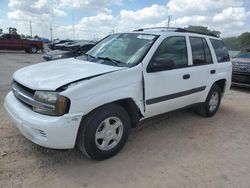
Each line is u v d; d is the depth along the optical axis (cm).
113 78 336
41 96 301
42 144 306
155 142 417
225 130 489
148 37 420
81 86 304
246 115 597
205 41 512
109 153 351
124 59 391
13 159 340
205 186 306
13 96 370
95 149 333
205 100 528
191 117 552
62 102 293
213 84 537
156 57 395
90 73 331
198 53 487
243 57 1002
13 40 2356
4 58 1778
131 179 312
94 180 307
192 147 407
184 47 454
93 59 418
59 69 359
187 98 466
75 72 339
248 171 344
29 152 361
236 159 375
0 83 819
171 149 395
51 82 310
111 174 320
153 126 488
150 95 388
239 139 450
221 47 568
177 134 455
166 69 410
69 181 303
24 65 1384
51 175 312
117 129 359
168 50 419
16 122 327
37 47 2523
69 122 297
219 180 319
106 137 346
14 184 291
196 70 470
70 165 336
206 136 454
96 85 317
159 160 360
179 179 317
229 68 579
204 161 364
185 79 445
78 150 374
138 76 366
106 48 442
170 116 551
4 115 497
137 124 388
